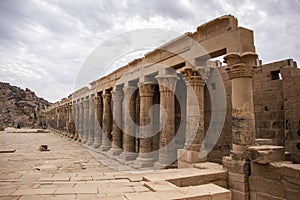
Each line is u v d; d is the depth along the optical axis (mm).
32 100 79438
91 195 5520
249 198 7332
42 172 9336
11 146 19906
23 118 67188
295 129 10719
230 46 8461
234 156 7730
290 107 10969
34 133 40562
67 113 33594
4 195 5477
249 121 7863
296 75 10789
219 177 7742
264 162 6832
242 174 7395
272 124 11898
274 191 6680
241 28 8133
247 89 8016
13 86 80688
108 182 6859
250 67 7980
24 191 5820
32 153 15969
